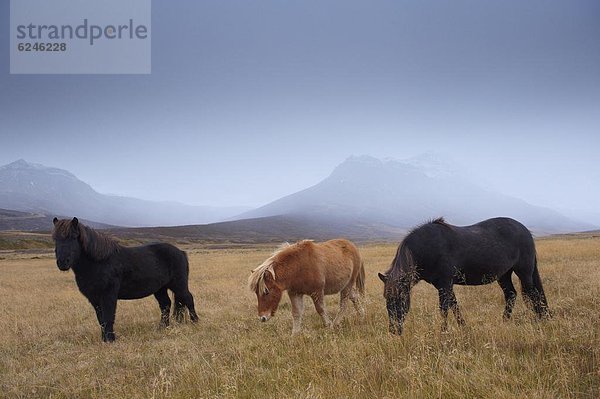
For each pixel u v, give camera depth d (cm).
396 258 777
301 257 866
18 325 1104
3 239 8188
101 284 936
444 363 540
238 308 1164
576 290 994
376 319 860
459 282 820
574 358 532
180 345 817
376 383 508
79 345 894
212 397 505
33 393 621
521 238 864
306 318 990
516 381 484
